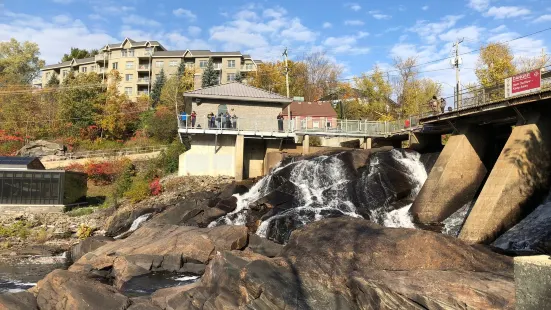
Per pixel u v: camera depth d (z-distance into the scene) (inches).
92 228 1186.6
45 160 1887.3
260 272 485.7
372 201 1065.5
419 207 1015.6
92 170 1744.6
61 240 1133.1
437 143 1384.1
